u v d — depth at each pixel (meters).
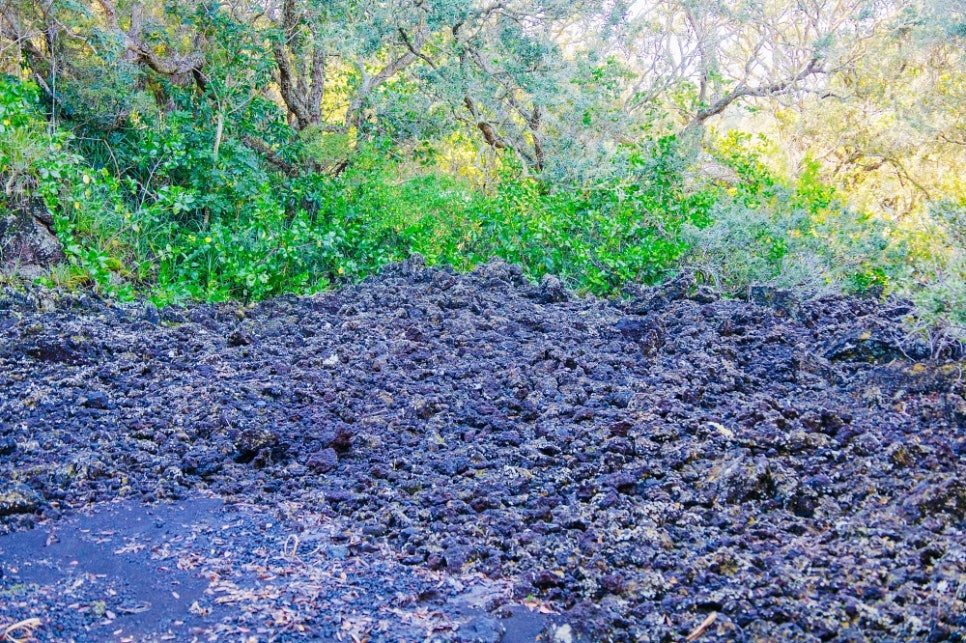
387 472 3.91
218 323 5.98
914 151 18.62
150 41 13.42
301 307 6.38
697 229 9.47
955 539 3.38
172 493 3.73
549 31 14.81
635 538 3.37
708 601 3.00
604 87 15.34
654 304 6.75
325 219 12.58
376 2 13.09
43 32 11.61
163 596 2.99
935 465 3.98
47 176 8.19
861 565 3.23
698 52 17.33
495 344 5.58
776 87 17.69
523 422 4.48
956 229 6.15
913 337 5.54
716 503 3.66
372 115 14.59
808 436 4.17
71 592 2.99
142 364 4.99
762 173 13.01
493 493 3.70
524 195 10.38
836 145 19.11
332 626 2.85
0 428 4.14
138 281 9.62
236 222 11.91
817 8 17.97
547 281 6.92
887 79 18.50
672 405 4.51
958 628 2.82
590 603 3.02
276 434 4.16
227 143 12.59
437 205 11.14
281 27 13.98
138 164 12.50
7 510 3.49
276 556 3.27
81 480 3.77
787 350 5.68
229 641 2.75
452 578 3.17
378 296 6.54
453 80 13.73
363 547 3.34
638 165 11.03
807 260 9.76
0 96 8.67
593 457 4.07
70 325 5.45
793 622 2.91
